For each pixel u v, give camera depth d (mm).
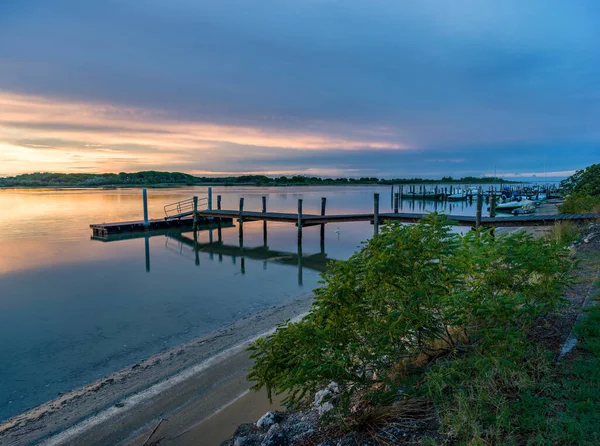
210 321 10320
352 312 4129
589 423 2893
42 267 17438
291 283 14727
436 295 3883
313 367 3672
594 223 14047
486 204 60844
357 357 4145
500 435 2947
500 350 3656
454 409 3287
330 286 4230
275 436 4039
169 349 8414
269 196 86125
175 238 26984
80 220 34500
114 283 14703
